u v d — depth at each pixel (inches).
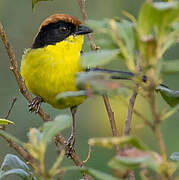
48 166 495.2
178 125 475.5
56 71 397.4
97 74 162.1
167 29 158.1
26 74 406.6
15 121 526.6
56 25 402.3
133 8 565.0
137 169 448.8
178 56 478.6
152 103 157.9
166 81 494.6
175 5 150.2
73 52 402.9
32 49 410.3
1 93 550.3
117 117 551.2
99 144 168.4
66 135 549.3
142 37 156.0
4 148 522.3
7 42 343.0
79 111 561.3
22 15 587.8
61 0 601.0
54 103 422.9
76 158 334.3
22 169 248.8
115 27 162.9
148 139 531.2
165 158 157.5
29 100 353.1
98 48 324.8
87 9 573.0
